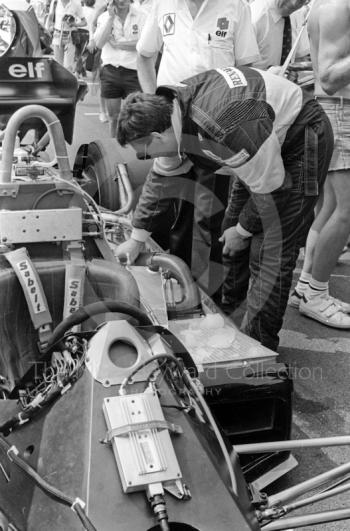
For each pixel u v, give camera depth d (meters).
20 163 3.21
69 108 3.58
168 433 1.75
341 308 4.10
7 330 2.62
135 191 4.16
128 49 5.99
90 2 8.09
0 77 3.50
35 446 1.87
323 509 2.59
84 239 2.92
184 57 3.76
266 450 2.16
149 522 1.59
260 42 4.22
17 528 1.65
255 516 1.81
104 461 1.68
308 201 2.99
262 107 2.76
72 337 2.09
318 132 2.94
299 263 4.96
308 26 3.74
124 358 1.93
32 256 2.74
